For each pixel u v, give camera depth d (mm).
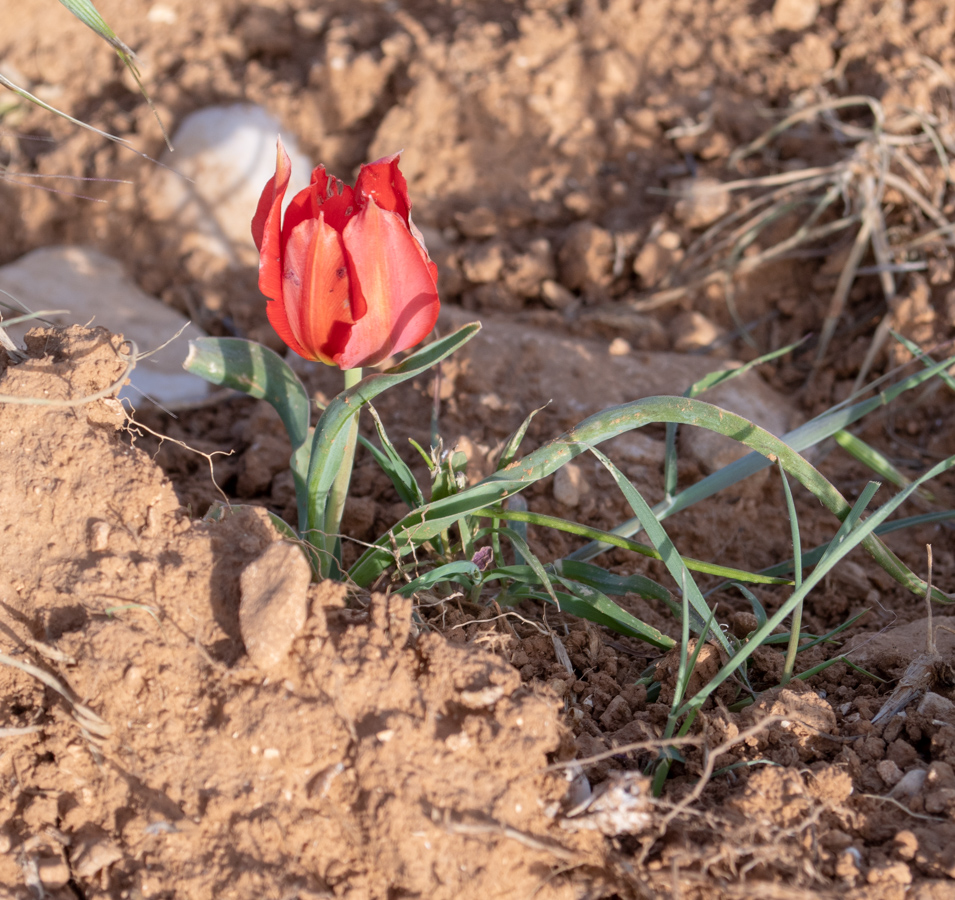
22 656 888
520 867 862
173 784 871
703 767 886
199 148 1411
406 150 1413
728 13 1486
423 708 873
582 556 970
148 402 1145
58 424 901
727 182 1342
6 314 1234
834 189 1230
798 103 1385
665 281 1273
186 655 879
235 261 1358
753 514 1058
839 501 919
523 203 1372
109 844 869
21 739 884
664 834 867
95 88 1562
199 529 896
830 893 852
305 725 870
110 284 1346
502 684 876
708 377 964
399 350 889
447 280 1299
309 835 865
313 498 927
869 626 986
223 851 864
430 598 931
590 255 1276
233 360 940
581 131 1415
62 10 1615
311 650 875
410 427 1085
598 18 1462
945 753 889
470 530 950
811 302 1275
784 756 889
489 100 1424
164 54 1576
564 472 1037
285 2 1608
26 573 891
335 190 881
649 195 1366
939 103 1313
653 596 933
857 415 957
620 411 915
